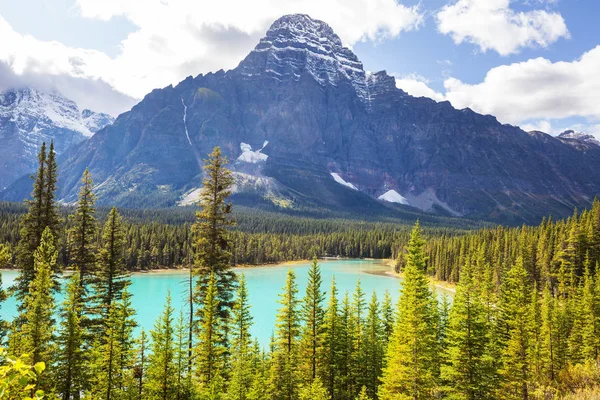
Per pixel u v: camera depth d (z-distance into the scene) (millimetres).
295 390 37312
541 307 53750
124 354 31672
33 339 27500
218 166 34781
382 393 34531
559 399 29734
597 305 53750
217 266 34094
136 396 30562
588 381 33750
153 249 151875
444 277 136750
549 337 48375
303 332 42031
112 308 32281
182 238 158750
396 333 36000
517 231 136875
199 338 33406
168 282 125312
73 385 30016
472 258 112875
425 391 33688
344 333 43375
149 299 97250
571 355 49781
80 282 36375
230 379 35531
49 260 33062
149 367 31094
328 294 107625
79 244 38094
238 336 39406
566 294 86938
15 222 151125
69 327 29719
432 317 44125
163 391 30062
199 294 34281
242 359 34719
